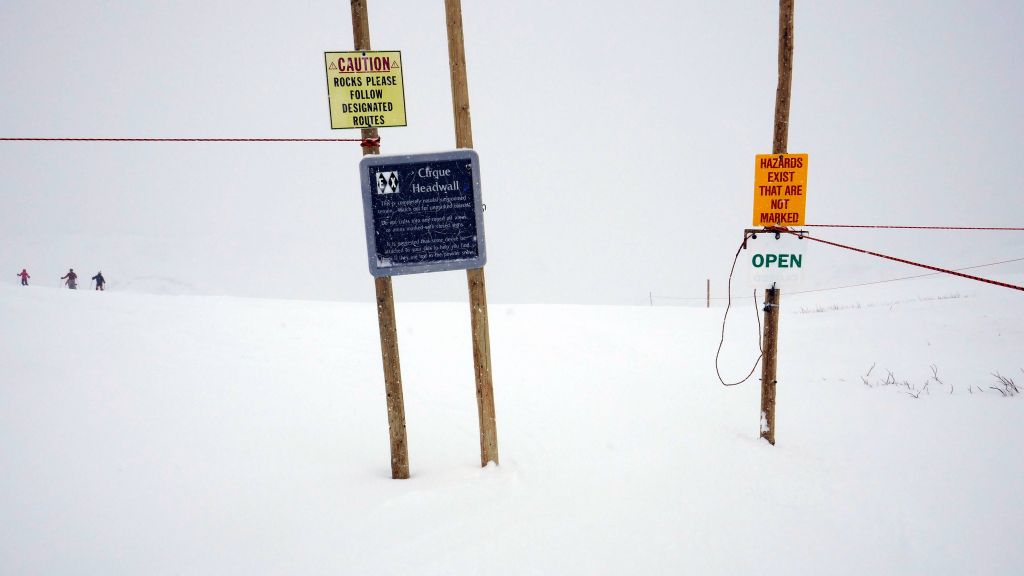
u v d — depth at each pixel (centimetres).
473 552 354
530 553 355
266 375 764
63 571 311
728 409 730
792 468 509
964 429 596
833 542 379
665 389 844
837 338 1217
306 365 844
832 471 502
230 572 322
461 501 426
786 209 560
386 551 351
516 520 399
